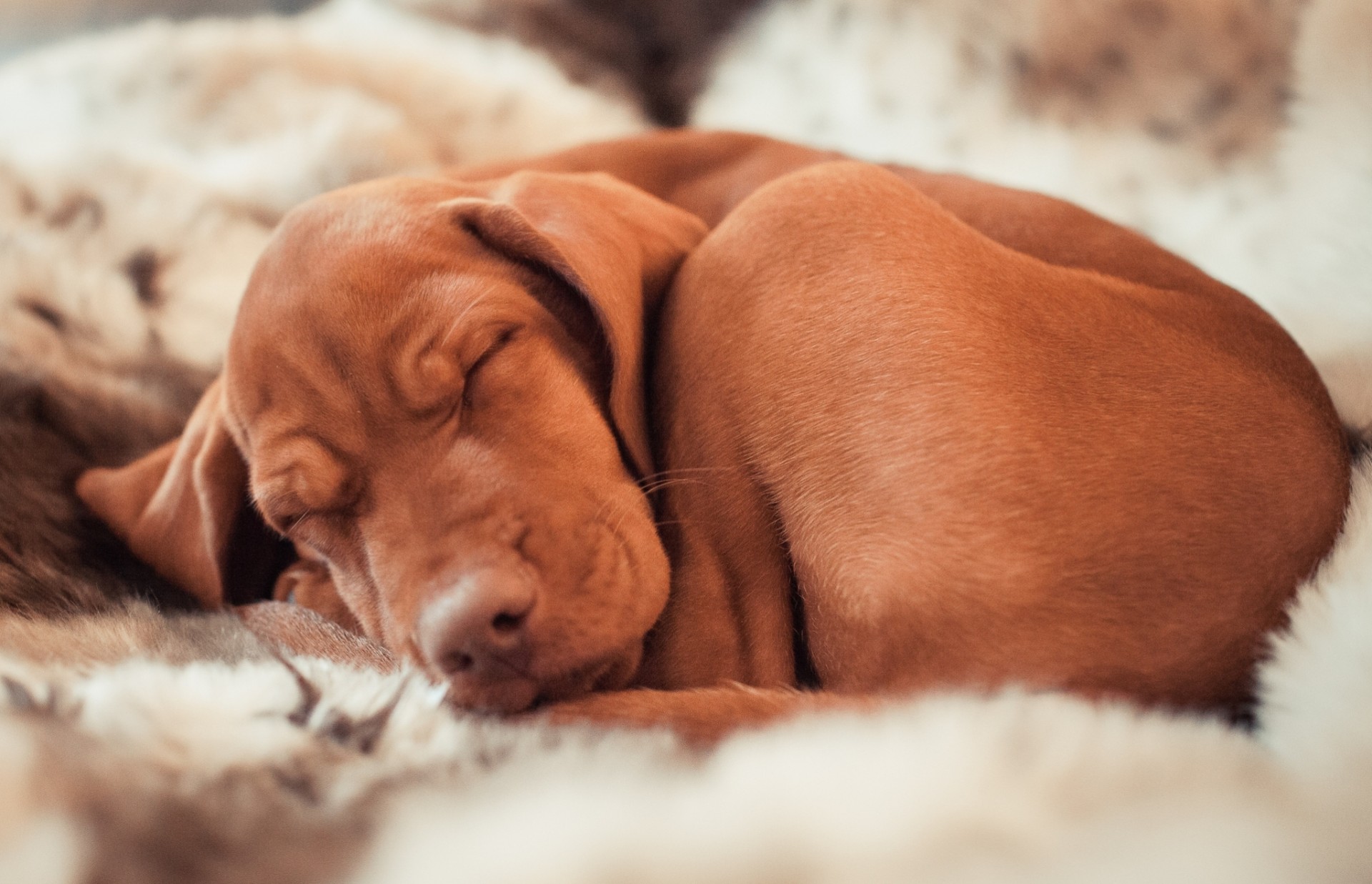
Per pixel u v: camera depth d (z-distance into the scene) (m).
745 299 0.52
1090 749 0.43
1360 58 0.64
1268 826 0.40
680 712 0.46
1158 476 0.48
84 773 0.41
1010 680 0.47
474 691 0.48
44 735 0.42
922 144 0.83
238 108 0.80
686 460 0.53
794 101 0.88
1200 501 0.48
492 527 0.50
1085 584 0.47
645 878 0.39
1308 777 0.42
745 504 0.51
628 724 0.46
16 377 0.60
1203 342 0.51
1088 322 0.50
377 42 0.86
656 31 0.95
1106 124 0.77
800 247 0.52
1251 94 0.72
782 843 0.40
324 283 0.53
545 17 0.93
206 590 0.56
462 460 0.51
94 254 0.68
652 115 0.95
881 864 0.39
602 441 0.53
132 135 0.79
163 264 0.69
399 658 0.50
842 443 0.49
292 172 0.74
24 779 0.40
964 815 0.41
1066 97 0.78
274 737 0.44
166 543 0.57
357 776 0.43
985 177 0.80
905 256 0.51
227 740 0.44
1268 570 0.48
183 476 0.57
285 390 0.52
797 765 0.42
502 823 0.40
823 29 0.87
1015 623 0.47
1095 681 0.47
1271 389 0.51
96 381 0.63
